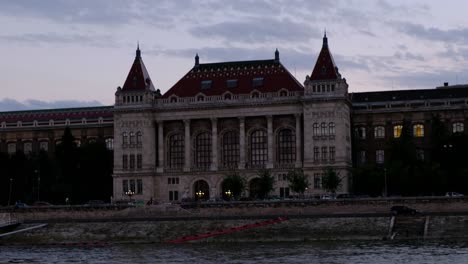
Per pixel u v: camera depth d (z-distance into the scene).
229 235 153.50
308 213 167.00
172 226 159.50
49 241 161.12
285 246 138.88
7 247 153.75
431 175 195.75
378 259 115.44
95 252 138.88
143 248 143.50
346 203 165.25
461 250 122.69
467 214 149.25
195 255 129.12
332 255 122.44
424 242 136.38
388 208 162.75
